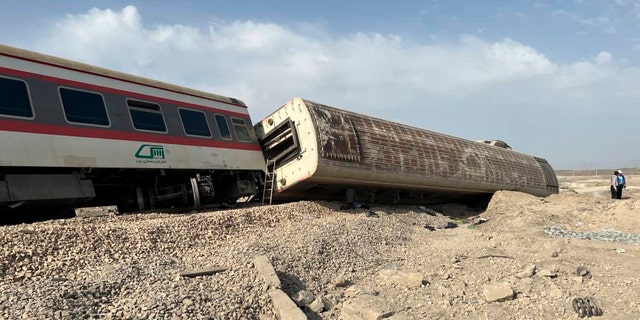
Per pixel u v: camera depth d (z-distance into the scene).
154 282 5.77
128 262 6.68
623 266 8.22
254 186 14.42
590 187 46.97
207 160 12.53
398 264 8.78
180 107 12.32
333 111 14.67
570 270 7.84
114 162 10.05
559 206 16.55
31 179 8.75
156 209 11.98
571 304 6.30
